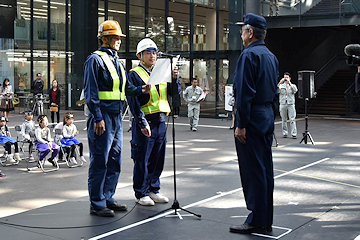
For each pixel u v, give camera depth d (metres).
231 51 22.30
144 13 24.39
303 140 14.59
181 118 22.58
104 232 5.82
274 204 7.07
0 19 25.94
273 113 5.92
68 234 5.75
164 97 7.06
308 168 9.92
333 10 20.30
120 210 6.71
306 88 13.72
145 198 6.97
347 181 8.67
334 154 11.79
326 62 27.77
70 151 10.58
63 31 26.50
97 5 25.78
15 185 8.63
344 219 6.31
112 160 6.70
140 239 5.56
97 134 6.31
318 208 6.84
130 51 24.89
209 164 10.57
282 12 21.19
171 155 11.82
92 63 6.30
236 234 5.72
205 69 23.02
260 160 5.73
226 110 20.52
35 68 26.72
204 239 5.54
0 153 12.20
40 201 7.47
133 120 6.94
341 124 19.58
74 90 26.45
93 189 6.49
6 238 5.62
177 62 6.75
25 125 10.85
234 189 8.00
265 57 5.70
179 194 7.65
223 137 15.52
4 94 20.92
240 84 5.59
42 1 26.58
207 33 22.88
